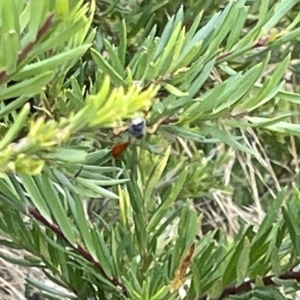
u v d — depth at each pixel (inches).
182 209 13.8
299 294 21.2
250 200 31.1
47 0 7.2
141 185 15.0
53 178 10.5
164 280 13.2
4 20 7.2
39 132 7.6
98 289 14.5
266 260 12.7
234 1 12.1
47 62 7.9
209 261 13.3
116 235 14.4
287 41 12.9
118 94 7.8
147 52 11.7
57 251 13.9
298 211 12.3
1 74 7.5
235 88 11.8
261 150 27.7
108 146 15.2
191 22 18.0
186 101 11.8
